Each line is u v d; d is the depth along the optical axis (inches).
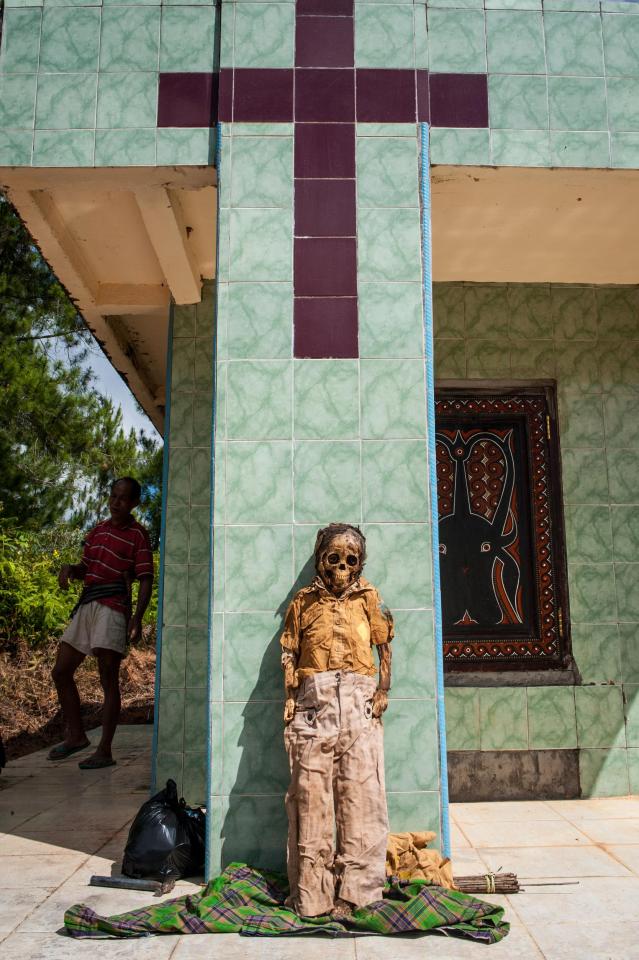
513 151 153.7
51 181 156.5
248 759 133.4
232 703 135.0
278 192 149.8
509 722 202.7
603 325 222.4
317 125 152.0
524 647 208.8
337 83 153.5
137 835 132.7
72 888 128.2
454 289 221.5
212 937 109.5
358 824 119.4
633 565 213.0
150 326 249.9
